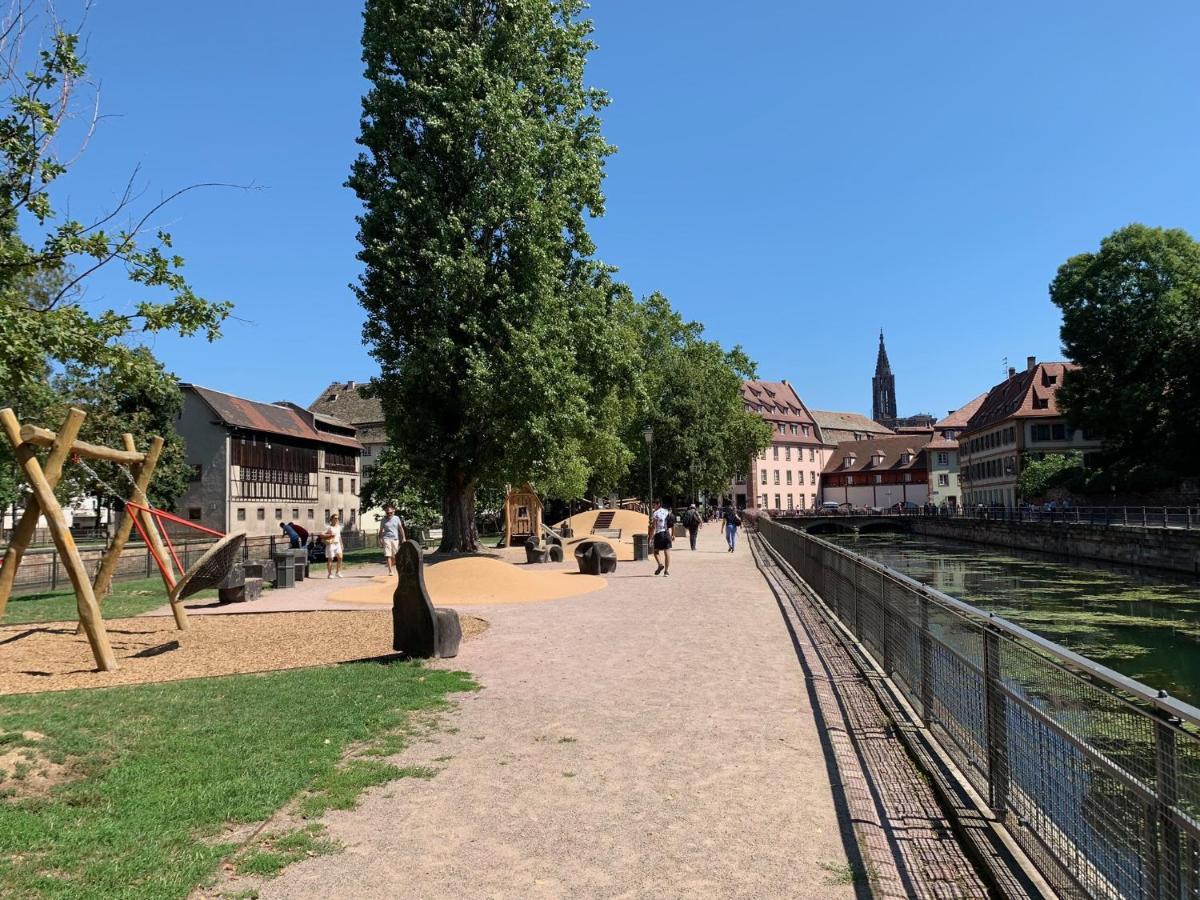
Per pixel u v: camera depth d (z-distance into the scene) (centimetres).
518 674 965
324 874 438
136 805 518
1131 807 338
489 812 527
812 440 12688
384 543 2519
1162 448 5012
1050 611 2364
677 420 6875
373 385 3192
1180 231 5441
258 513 5972
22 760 581
